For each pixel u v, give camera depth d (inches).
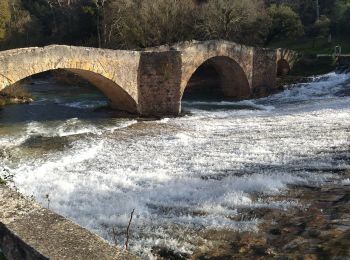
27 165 585.9
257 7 1861.5
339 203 419.5
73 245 161.2
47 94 1476.4
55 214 187.3
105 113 1043.3
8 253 172.9
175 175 532.7
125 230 374.6
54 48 813.9
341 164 556.4
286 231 361.1
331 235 349.4
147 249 338.6
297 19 1975.9
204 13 1721.2
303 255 317.7
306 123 852.6
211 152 646.5
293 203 423.2
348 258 309.0
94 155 641.6
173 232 368.5
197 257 324.5
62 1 2345.0
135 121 938.1
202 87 1658.5
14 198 201.9
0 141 725.9
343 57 1609.3
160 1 1723.7
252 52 1373.0
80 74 951.6
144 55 1008.2
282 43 2194.9
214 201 434.6
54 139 749.3
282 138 727.1
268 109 1117.1
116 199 452.4
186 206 426.0
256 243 341.4
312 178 500.7
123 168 569.6
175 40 1706.4
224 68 1414.9
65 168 572.1
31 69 781.9
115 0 1803.6
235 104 1246.3
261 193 455.5
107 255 155.1
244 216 395.5
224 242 346.6
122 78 965.8
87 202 446.0
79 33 2112.5
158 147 687.7
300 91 1381.6
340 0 2292.1
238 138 741.9
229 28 1722.4
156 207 426.6
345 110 982.4
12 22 2138.3
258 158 603.8
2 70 740.0
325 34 2151.8
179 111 1042.7
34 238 165.5
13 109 1106.7
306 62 1696.6
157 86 1023.0
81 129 840.9
